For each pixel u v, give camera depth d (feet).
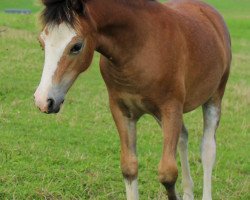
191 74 22.79
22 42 67.56
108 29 19.90
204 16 25.81
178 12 23.40
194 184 28.63
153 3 21.70
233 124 41.04
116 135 35.88
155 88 21.01
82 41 18.33
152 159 31.53
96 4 19.51
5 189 25.25
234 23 122.93
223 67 25.80
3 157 29.27
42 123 36.86
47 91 17.70
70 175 27.63
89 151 32.24
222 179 29.55
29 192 25.22
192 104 24.12
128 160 22.20
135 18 20.38
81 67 18.67
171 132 21.53
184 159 25.99
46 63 17.97
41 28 18.26
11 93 44.19
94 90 48.19
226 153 34.42
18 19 92.07
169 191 22.07
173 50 21.25
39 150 30.89
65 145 32.86
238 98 48.44
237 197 26.99
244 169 31.68
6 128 34.94
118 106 21.95
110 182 27.40
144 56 20.56
